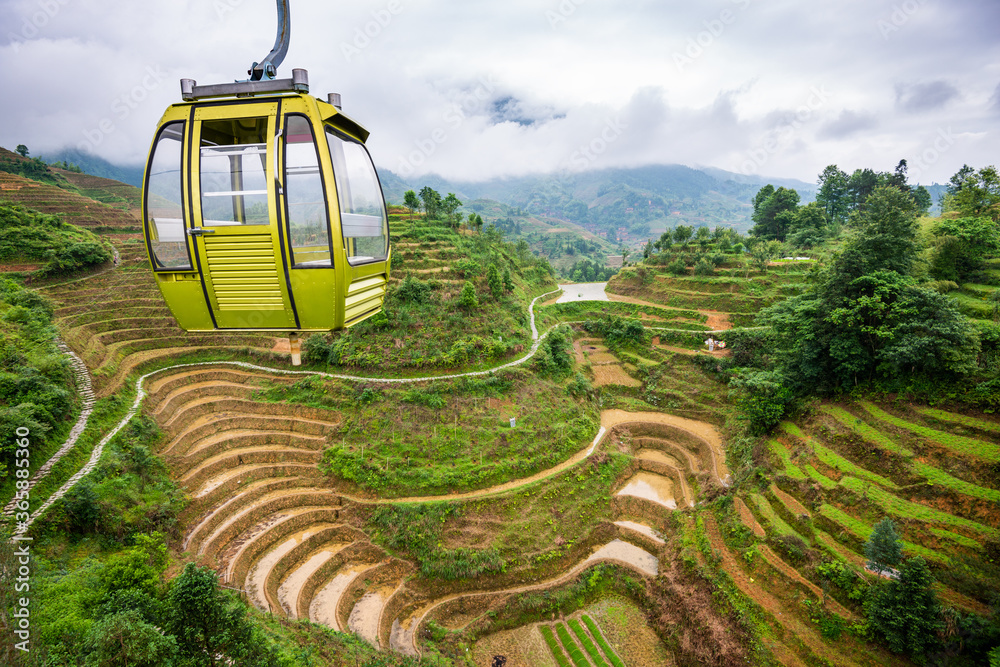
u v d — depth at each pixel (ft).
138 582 76.33
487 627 98.58
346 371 149.38
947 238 135.85
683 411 159.12
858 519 94.48
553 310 214.28
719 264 219.00
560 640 96.89
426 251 197.57
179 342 161.48
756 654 84.12
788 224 279.69
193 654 60.54
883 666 76.33
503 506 117.60
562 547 113.50
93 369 128.26
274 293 25.72
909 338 106.42
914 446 98.89
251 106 25.12
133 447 105.91
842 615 83.15
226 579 95.71
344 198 27.53
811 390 126.82
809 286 143.74
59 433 99.96
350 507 116.57
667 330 189.98
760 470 117.70
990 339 103.50
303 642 80.07
